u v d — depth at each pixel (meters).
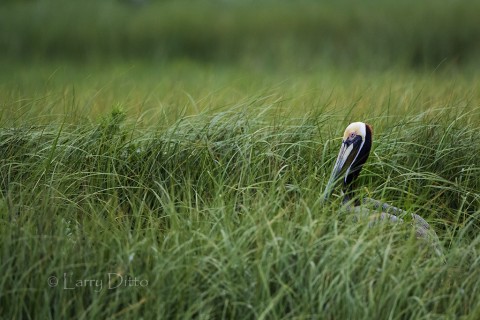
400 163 22.83
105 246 16.97
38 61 58.12
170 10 71.38
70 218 18.98
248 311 15.69
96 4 75.50
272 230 16.92
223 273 16.03
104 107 27.45
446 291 16.62
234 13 68.12
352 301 15.36
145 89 33.47
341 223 17.89
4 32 65.38
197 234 17.30
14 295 15.90
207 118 23.78
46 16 70.12
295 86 31.31
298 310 15.43
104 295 16.02
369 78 35.22
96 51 63.03
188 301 15.90
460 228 19.25
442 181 22.42
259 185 20.39
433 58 56.31
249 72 46.56
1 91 30.36
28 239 16.80
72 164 21.83
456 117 24.23
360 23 61.31
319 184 20.95
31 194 19.28
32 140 22.73
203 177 21.47
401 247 17.02
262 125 23.48
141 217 19.81
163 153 22.31
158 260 16.55
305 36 60.91
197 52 63.28
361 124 20.30
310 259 16.09
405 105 26.11
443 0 63.41
